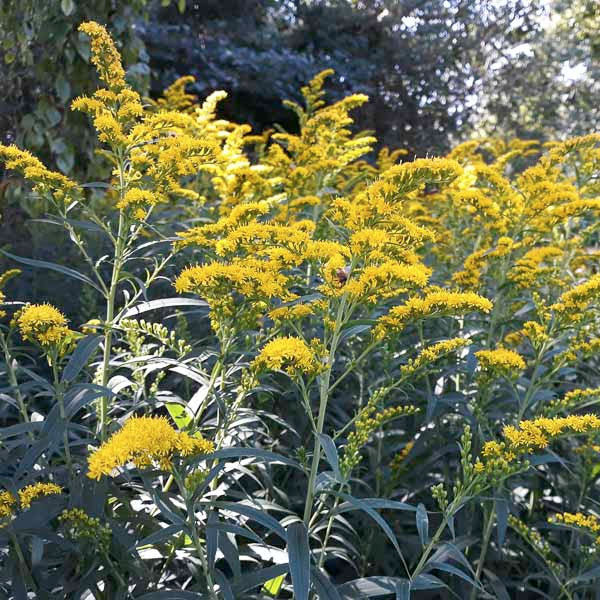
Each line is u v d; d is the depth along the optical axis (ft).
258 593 7.02
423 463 9.52
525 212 11.46
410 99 63.67
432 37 63.77
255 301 7.55
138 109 8.65
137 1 20.01
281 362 6.58
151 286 14.56
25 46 18.49
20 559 6.23
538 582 9.27
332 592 5.43
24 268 15.89
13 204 19.60
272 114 53.11
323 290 7.15
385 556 9.31
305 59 53.01
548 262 13.02
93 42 8.62
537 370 9.23
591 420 6.82
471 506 9.15
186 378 10.30
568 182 13.84
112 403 8.56
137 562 6.55
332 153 15.61
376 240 6.84
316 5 61.72
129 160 8.71
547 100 67.67
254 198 13.79
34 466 7.31
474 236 14.69
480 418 8.83
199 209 14.89
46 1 18.16
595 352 9.20
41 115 18.84
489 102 68.74
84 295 14.47
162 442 5.27
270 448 9.36
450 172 6.93
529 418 9.87
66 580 6.70
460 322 11.30
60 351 6.82
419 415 10.34
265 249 7.70
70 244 16.74
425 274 7.60
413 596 9.03
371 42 64.95
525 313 12.18
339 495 6.03
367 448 9.93
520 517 10.23
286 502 8.79
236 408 7.58
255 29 58.18
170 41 48.01
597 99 60.29
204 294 7.36
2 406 9.52
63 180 8.02
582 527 7.69
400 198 7.21
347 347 11.48
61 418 6.19
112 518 6.63
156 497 5.99
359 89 56.59
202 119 17.21
